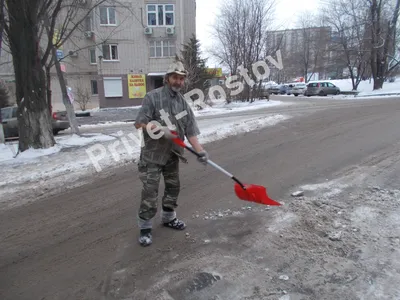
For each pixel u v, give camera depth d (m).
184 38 29.81
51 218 3.93
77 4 10.17
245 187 3.24
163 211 3.42
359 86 34.22
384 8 25.14
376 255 2.66
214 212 3.78
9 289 2.56
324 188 4.23
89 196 4.65
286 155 6.20
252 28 21.14
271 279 2.47
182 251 2.96
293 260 2.69
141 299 2.34
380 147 6.17
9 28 7.80
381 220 3.21
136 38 27.28
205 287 2.43
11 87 24.50
